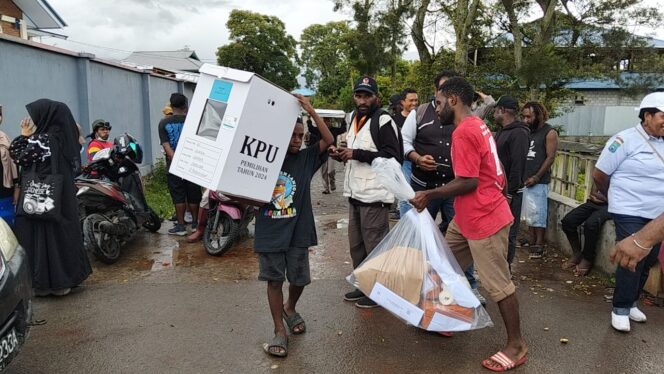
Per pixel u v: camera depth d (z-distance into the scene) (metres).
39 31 21.00
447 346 3.59
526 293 4.64
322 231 7.03
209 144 3.06
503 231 3.23
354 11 22.50
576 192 6.11
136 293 4.61
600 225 5.00
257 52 49.81
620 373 3.22
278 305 3.52
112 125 10.91
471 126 3.15
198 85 3.17
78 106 9.57
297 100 3.21
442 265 3.35
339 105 46.28
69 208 4.49
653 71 19.30
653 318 4.09
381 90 33.25
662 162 3.64
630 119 27.41
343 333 3.79
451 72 4.46
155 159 13.38
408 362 3.37
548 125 5.65
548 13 17.41
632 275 3.67
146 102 12.77
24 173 4.32
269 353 3.44
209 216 5.92
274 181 3.21
